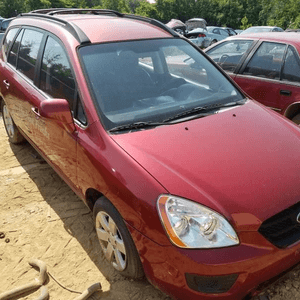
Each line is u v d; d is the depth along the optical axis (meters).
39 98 3.36
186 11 62.50
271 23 43.84
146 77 3.01
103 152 2.45
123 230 2.32
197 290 2.00
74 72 2.84
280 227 2.08
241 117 2.86
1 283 2.68
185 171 2.19
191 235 1.98
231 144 2.47
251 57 5.18
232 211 2.00
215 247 1.95
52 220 3.38
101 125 2.57
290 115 4.73
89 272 2.75
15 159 4.62
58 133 2.99
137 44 3.18
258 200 2.05
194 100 3.01
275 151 2.45
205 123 2.71
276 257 2.03
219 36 22.33
